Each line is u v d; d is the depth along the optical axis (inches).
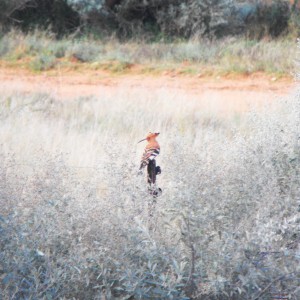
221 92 2487.7
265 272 681.0
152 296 673.0
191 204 707.4
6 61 2933.1
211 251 695.1
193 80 2738.7
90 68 2888.8
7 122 1542.8
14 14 3334.2
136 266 693.3
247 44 3088.1
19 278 676.7
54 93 2258.9
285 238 730.2
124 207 748.6
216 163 855.1
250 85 2642.7
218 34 3287.4
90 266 692.7
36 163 892.6
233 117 1811.0
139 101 2010.3
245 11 3373.5
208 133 1163.9
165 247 709.9
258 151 921.5
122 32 3366.1
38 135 1391.5
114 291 700.7
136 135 1483.8
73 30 3356.3
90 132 1472.7
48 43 3080.7
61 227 733.3
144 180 786.2
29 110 1739.7
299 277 684.1
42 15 3361.2
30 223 743.1
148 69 2878.9
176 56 2982.3
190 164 784.3
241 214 777.6
